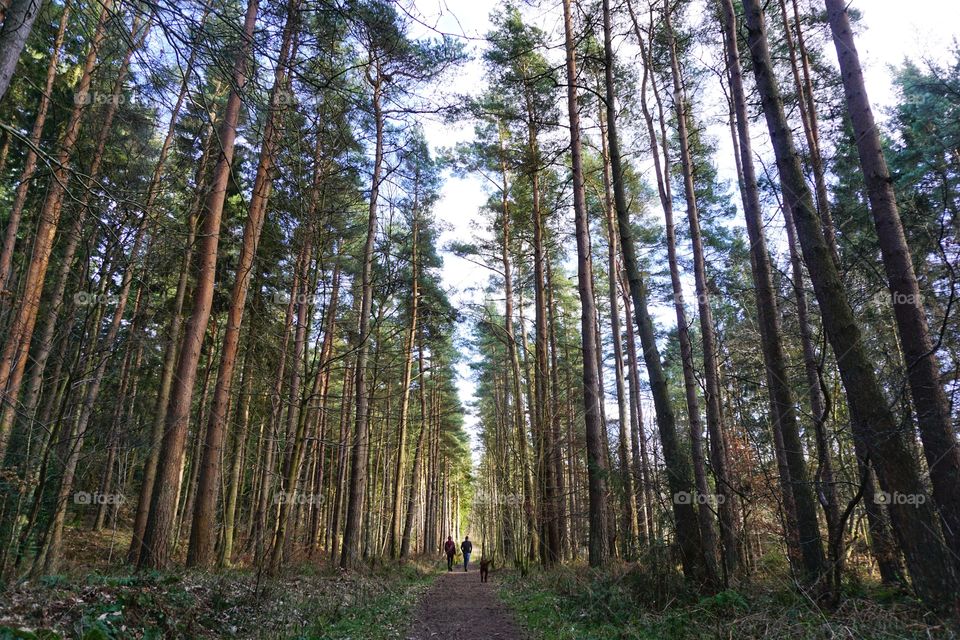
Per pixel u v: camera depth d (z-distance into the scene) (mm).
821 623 5559
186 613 5902
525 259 22594
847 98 7594
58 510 6977
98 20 4191
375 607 10000
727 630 5828
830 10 7883
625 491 10047
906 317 6590
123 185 6027
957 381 7434
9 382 7008
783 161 6914
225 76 4156
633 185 18203
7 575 6105
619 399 16953
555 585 11375
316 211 7523
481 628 8500
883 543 7754
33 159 9203
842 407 13305
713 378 12070
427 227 19984
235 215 15078
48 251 8000
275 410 8188
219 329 19844
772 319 8875
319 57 4801
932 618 5320
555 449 18188
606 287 24297
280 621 6840
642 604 7539
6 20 4137
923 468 7027
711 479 10516
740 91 10055
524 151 16734
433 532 38656
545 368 18328
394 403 26375
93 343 6992
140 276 7184
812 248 6535
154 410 14164
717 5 12492
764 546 12812
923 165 12359
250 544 10414
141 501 12836
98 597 5289
